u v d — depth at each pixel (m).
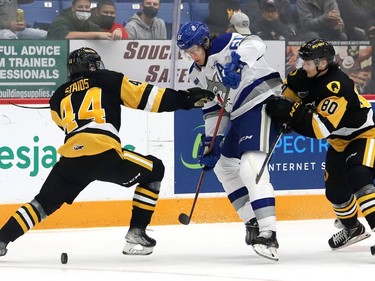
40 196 11.38
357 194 11.18
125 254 11.80
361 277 10.25
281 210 15.36
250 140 11.28
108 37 16.31
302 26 17.62
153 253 12.29
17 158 14.30
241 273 10.53
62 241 13.44
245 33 17.48
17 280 10.13
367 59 17.77
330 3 17.81
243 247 12.80
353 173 11.19
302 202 15.44
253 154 11.30
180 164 14.95
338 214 12.18
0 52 15.68
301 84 11.28
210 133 11.83
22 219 11.31
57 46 16.00
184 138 14.94
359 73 17.77
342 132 11.44
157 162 11.58
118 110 11.31
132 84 11.20
